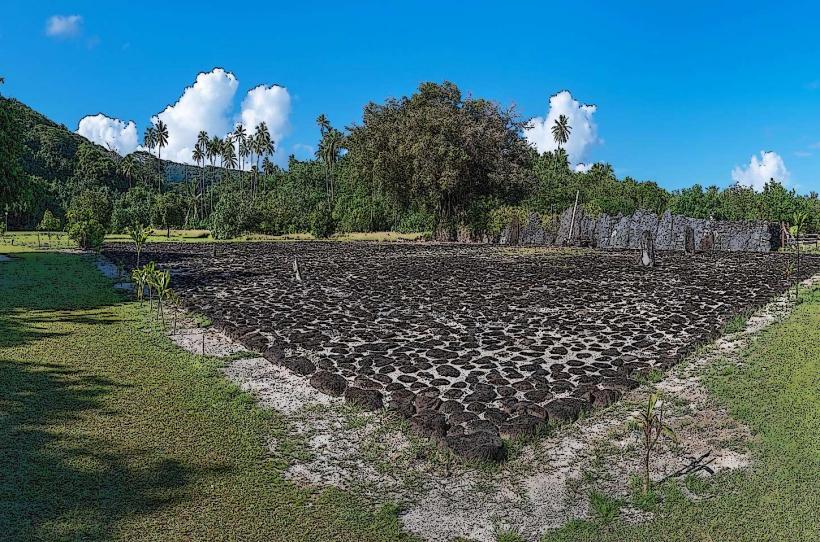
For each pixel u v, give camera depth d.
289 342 10.85
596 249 36.12
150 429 6.89
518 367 9.35
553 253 32.62
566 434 6.93
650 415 5.64
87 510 5.13
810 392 7.87
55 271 22.05
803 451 6.19
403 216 58.69
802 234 37.44
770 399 7.66
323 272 22.92
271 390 8.36
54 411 7.34
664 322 12.56
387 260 28.36
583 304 14.97
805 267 22.98
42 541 4.65
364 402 7.65
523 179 45.72
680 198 47.94
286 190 77.75
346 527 5.02
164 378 8.76
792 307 13.85
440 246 39.53
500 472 6.02
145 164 104.56
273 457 6.31
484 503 5.45
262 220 52.97
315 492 5.61
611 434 6.86
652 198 52.59
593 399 7.88
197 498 5.42
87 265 24.45
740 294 16.17
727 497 5.40
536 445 6.61
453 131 42.47
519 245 40.66
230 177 105.75
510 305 14.93
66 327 12.02
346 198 68.12
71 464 5.95
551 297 16.16
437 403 7.56
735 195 47.91
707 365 9.36
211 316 13.02
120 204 73.44
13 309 13.88
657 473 5.95
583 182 60.38
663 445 6.57
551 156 74.88
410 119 43.62
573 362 9.63
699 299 15.50
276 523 5.05
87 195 52.47
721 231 35.38
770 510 5.16
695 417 7.30
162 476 5.79
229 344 10.87
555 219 41.94
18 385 8.26
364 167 47.25
